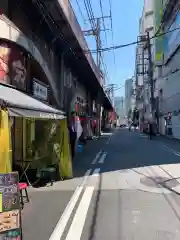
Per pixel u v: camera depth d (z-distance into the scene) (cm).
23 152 1254
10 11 1175
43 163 1114
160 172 1208
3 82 1090
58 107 1889
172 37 3875
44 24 1496
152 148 2303
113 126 10938
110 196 837
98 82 3356
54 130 1175
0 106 601
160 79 5156
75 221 635
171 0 3597
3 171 604
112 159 1653
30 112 779
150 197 821
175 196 832
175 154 1864
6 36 1095
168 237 541
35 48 1379
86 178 1105
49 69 1655
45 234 566
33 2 1287
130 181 1038
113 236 549
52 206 746
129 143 2912
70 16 1552
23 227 602
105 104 6328
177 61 3634
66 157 1107
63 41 1781
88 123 3584
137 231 571
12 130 1240
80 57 2123
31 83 1391
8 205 455
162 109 4919
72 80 2480
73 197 832
